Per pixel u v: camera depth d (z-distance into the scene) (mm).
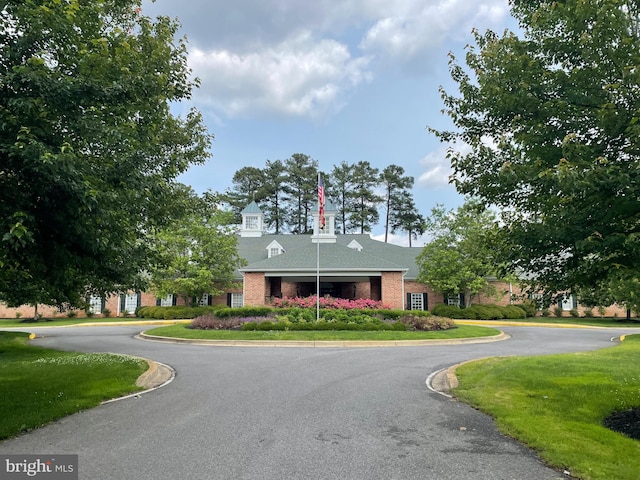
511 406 7059
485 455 5051
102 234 6816
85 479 4363
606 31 5805
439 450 5219
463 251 31125
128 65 7754
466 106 7605
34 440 5590
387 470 4602
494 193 7180
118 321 31203
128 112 7301
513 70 6676
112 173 6891
